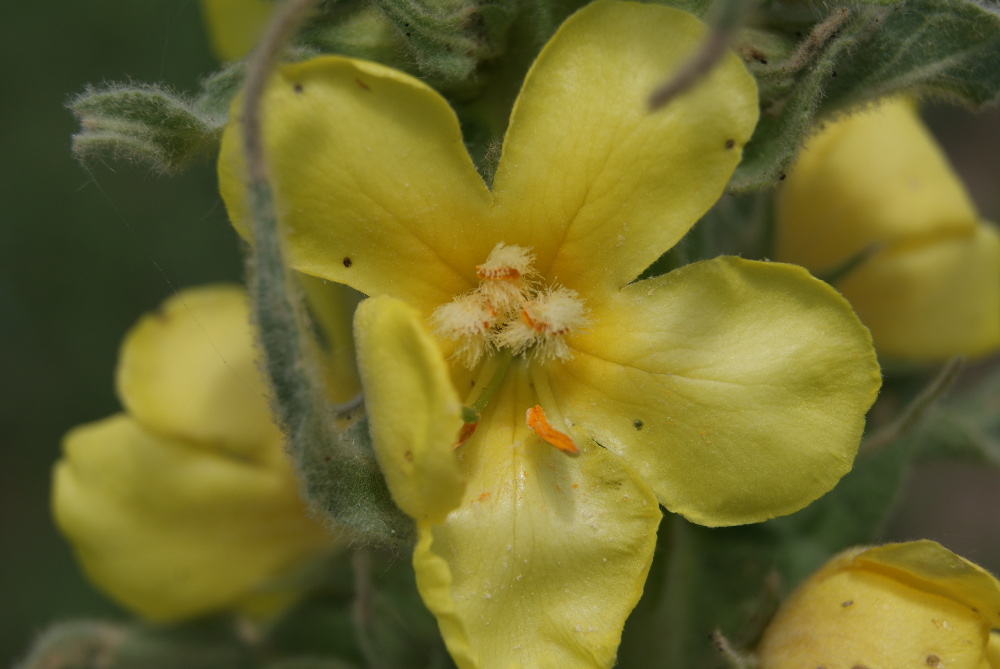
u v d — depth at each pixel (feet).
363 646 0.48
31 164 0.81
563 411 0.42
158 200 0.80
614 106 0.41
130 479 0.51
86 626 0.53
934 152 0.52
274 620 0.52
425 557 0.39
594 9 0.40
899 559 0.42
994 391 0.54
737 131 0.40
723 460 0.41
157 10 0.82
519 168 0.41
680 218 0.41
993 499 0.92
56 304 0.81
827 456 0.40
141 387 0.51
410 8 0.42
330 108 0.40
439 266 0.42
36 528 0.80
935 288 0.51
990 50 0.43
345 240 0.41
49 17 0.82
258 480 0.51
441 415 0.38
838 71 0.43
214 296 0.53
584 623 0.40
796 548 0.48
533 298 0.42
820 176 0.51
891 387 0.52
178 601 0.52
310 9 0.42
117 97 0.42
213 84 0.43
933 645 0.42
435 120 0.40
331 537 0.52
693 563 0.47
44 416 0.82
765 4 0.43
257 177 0.39
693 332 0.41
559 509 0.41
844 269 0.49
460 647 0.39
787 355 0.41
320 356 0.42
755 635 0.44
